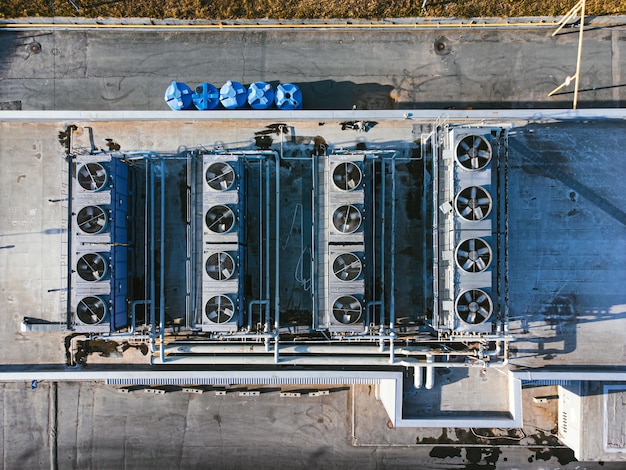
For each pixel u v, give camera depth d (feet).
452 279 50.60
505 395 59.11
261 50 79.10
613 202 57.67
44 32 79.30
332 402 79.00
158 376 57.82
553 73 78.38
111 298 52.21
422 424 57.36
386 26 78.89
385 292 57.72
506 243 54.44
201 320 53.01
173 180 58.23
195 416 79.41
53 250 58.08
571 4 77.10
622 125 57.67
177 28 78.95
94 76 79.20
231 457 79.56
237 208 52.34
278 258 56.80
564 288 57.88
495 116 56.90
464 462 78.64
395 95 78.89
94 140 58.65
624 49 78.23
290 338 57.88
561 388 73.20
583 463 77.30
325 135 58.85
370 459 79.30
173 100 73.77
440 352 56.59
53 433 78.48
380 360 57.57
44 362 58.65
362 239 51.60
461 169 50.34
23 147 58.29
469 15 78.48
